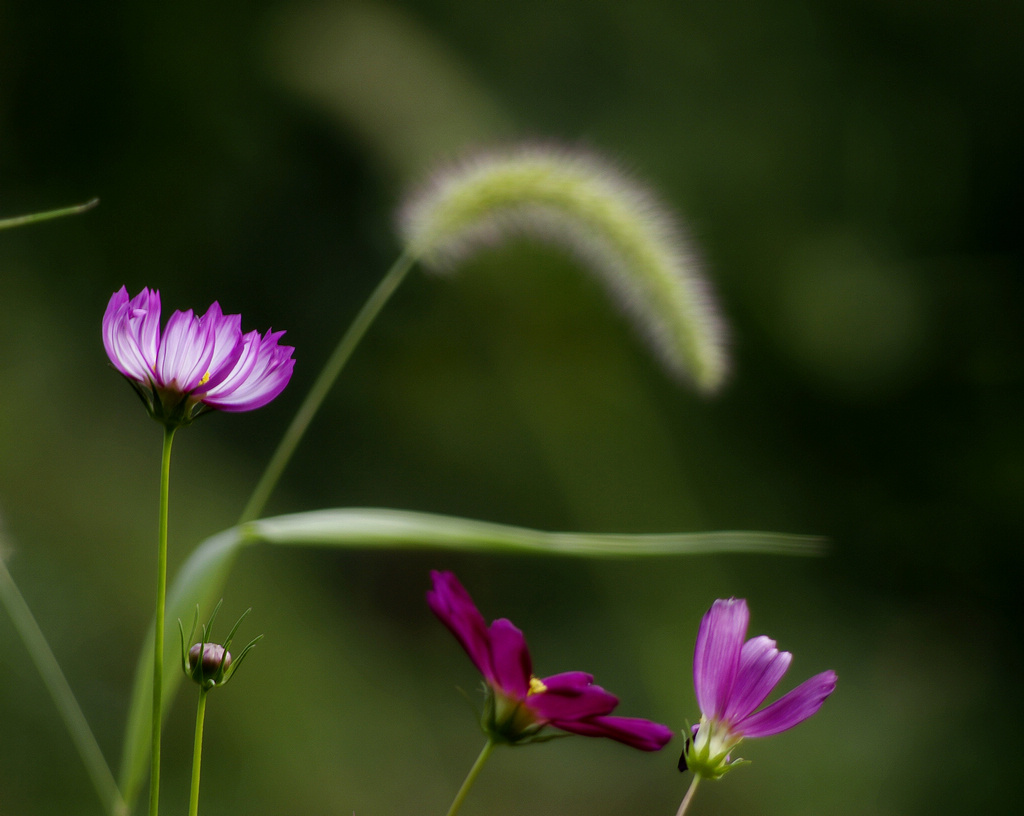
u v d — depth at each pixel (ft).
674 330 6.59
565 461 26.22
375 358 26.30
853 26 34.53
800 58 33.83
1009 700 25.02
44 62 24.21
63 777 14.64
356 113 23.84
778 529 28.12
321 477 24.88
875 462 30.76
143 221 24.53
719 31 33.35
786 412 30.50
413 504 25.48
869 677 25.00
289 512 22.77
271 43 25.61
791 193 32.35
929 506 30.42
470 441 26.35
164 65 25.05
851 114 33.78
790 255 31.32
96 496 18.34
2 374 19.43
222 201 25.50
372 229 25.03
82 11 24.47
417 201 6.73
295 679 17.99
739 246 30.83
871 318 30.94
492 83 28.63
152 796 4.91
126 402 21.25
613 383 26.96
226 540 5.49
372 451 25.75
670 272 6.61
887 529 29.96
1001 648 27.84
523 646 4.87
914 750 22.26
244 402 4.98
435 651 23.09
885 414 30.94
